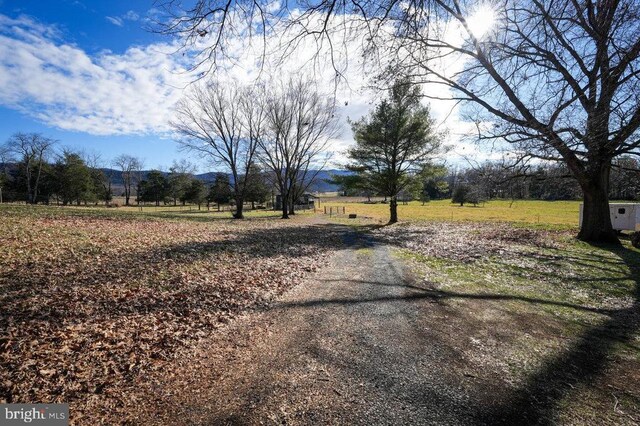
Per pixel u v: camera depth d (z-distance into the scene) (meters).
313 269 10.02
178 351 4.35
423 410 3.25
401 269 10.02
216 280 7.85
